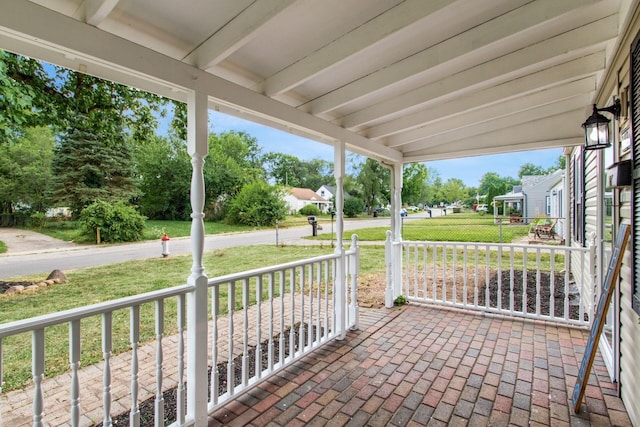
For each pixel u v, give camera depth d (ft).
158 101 21.77
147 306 15.70
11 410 7.48
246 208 58.75
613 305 8.03
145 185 45.88
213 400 6.97
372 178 85.51
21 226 34.99
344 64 8.00
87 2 4.92
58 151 36.37
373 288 18.56
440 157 14.70
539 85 8.96
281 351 8.75
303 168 136.77
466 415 6.95
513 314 13.00
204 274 6.73
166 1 5.28
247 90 7.66
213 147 65.46
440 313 13.71
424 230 51.26
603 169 10.41
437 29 6.77
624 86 6.77
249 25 5.56
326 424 6.68
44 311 13.97
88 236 34.91
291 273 9.07
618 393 7.57
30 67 15.66
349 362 9.37
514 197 71.36
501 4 6.11
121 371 9.38
